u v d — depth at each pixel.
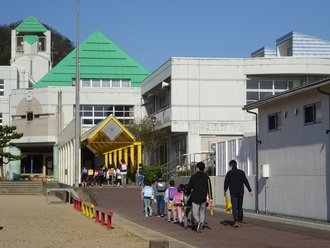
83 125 58.47
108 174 41.56
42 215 24.77
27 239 15.84
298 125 21.12
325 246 13.48
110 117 38.53
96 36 66.12
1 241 15.40
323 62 42.59
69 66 64.50
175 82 43.09
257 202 24.17
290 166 21.61
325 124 19.27
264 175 23.14
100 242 15.05
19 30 104.19
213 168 30.52
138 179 38.50
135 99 58.53
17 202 36.00
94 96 58.56
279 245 13.73
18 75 84.50
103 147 45.06
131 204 29.20
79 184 37.03
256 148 24.39
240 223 18.33
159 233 17.28
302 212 20.61
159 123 47.00
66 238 16.03
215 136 43.03
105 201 30.48
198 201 17.09
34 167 65.62
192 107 43.06
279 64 42.66
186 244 14.35
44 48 106.56
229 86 43.16
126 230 18.12
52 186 49.00
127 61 64.38
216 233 16.70
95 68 63.38
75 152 36.91
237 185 18.17
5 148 64.44
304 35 51.91
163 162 49.97
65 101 59.59
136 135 48.41
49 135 59.84
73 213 26.05
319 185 19.58
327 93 19.00
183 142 45.00
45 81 63.62
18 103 61.53
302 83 43.44
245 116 43.12
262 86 43.41
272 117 23.39
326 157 19.16
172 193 20.83
